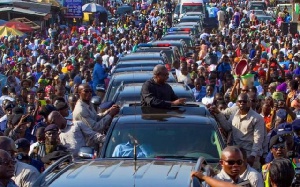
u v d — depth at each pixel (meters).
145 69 22.64
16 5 56.50
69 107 18.50
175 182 8.31
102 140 13.26
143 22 70.12
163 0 87.69
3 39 45.44
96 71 24.73
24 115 15.40
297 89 20.05
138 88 17.16
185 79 23.42
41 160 12.30
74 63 31.97
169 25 67.25
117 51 41.16
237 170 9.56
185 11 67.75
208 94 21.00
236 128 13.98
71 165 9.20
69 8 62.47
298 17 53.25
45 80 24.58
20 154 11.61
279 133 12.68
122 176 8.51
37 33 51.22
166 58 27.17
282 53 31.44
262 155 14.03
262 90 22.55
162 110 13.08
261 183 10.54
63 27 58.69
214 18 62.69
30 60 36.69
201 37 45.88
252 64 27.77
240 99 13.86
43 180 8.59
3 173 9.61
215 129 12.09
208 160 11.60
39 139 12.80
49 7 58.19
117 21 68.69
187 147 11.77
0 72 31.41
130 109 13.12
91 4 67.00
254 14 66.69
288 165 8.49
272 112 16.55
